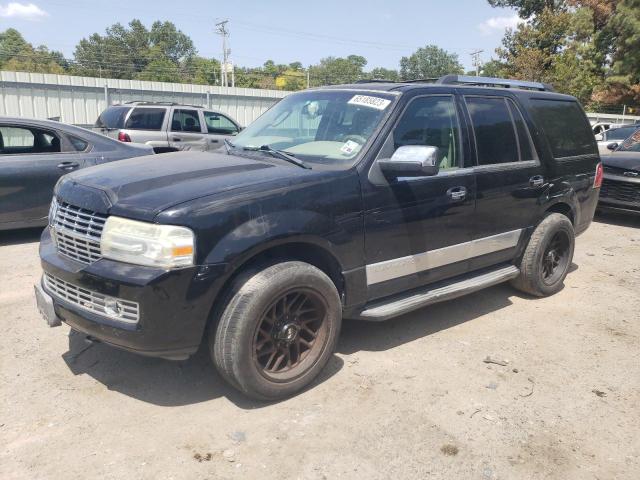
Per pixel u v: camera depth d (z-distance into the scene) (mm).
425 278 4234
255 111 26500
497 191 4629
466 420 3334
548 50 41562
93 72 95000
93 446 2963
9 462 2816
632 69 39406
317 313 3566
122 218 3053
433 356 4148
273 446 3018
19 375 3643
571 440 3188
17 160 6555
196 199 3061
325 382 3701
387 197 3799
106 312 3072
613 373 4004
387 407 3434
